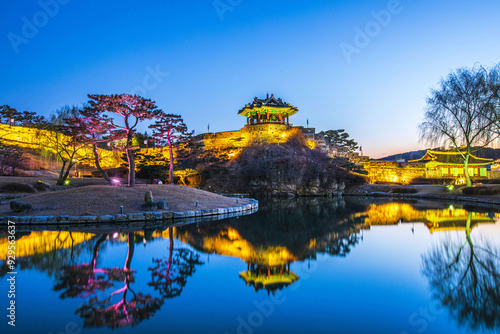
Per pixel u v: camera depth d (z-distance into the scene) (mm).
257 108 75875
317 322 7094
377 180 71125
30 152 52469
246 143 72375
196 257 12586
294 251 13836
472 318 7090
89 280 9641
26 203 21234
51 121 45812
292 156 62156
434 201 43125
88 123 29875
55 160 53969
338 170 64312
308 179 60500
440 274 10398
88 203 22859
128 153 29703
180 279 9898
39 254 12547
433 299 8367
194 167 67438
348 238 16875
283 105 76875
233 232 18391
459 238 16312
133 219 21312
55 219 19766
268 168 59844
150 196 23609
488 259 12148
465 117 41156
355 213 29312
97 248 13711
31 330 6449
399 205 37562
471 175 70062
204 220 23234
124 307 7750
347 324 6992
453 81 41031
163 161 68562
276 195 57812
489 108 36500
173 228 19312
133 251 13273
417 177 71375
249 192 58938
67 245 14148
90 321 6996
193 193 30875
